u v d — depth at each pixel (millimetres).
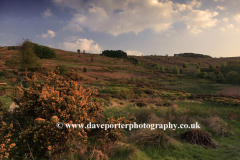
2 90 11891
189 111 9148
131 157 3439
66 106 3094
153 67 106125
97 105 3746
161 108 10727
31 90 3645
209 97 20953
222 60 165125
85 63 94812
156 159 3699
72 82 3977
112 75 61688
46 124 2770
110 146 3629
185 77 70000
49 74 4180
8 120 3572
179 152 4176
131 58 152500
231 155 4125
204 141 5023
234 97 21750
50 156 2818
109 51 162750
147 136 4688
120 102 13141
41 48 86000
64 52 128500
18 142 2855
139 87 30609
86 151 3340
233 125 7738
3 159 2432
